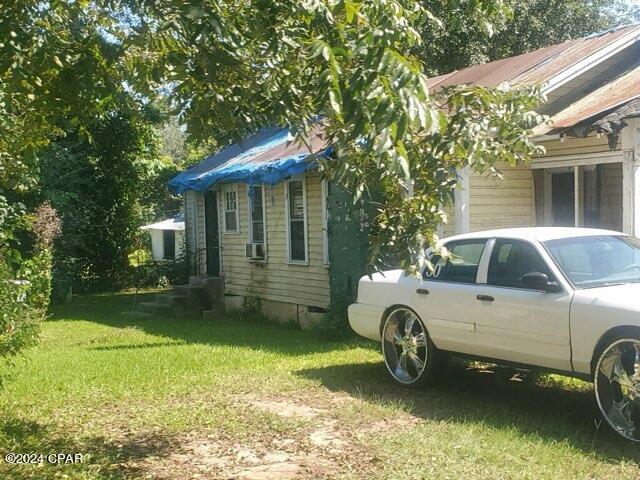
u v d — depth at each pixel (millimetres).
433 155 4570
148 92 5922
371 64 3645
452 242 7633
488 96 5074
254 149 17594
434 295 7520
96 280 25750
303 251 15023
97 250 25656
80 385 8500
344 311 12219
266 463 5562
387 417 6750
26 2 5449
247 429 6473
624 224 9477
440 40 22297
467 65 23000
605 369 5902
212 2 4574
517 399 7328
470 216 11641
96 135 24797
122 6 5566
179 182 18891
